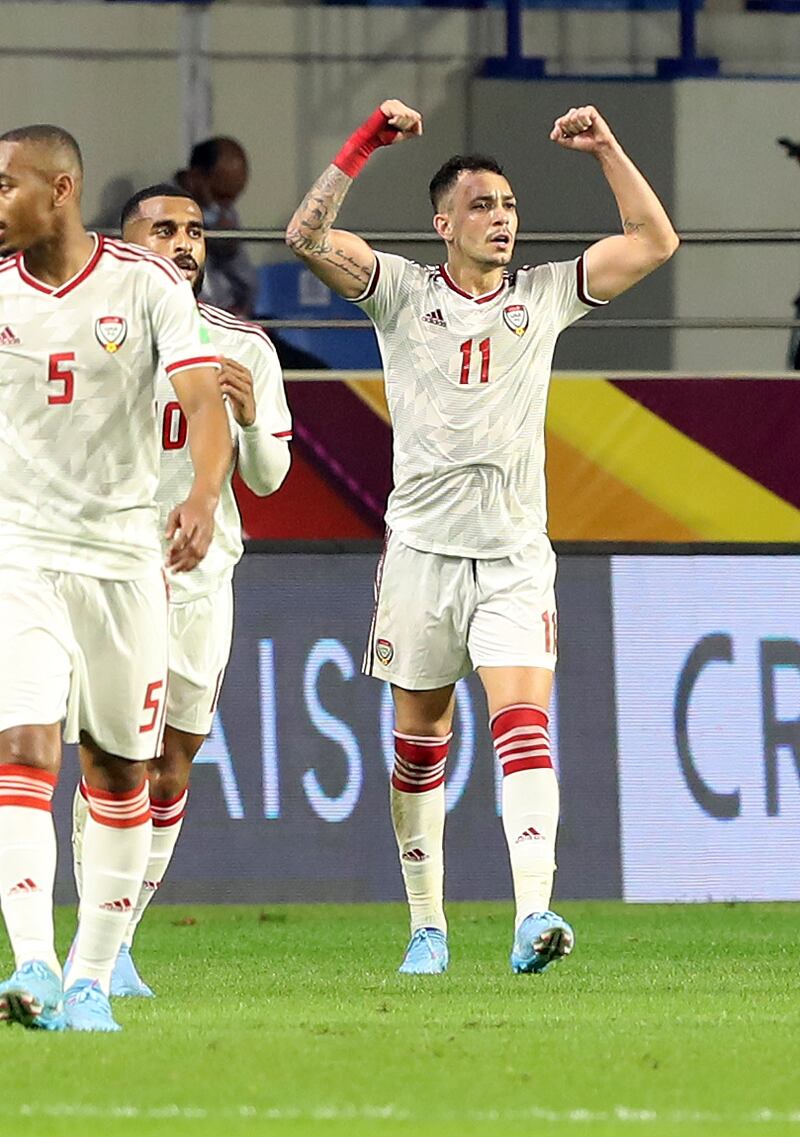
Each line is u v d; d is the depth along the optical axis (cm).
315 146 4669
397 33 4641
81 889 1931
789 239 3525
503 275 2533
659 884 3453
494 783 3434
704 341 4372
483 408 2497
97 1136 1366
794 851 3475
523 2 4619
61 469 1803
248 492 3472
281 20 4656
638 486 3519
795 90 4534
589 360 4338
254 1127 1398
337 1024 1969
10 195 1778
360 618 3444
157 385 2447
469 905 3828
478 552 2498
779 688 3478
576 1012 2097
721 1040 1842
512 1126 1408
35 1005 1792
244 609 3428
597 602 3459
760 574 3481
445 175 2520
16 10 4597
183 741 2447
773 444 3531
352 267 2502
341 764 3438
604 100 4509
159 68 4638
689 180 4519
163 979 2547
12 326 1798
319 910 3694
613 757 3450
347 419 3497
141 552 1830
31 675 1783
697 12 4653
